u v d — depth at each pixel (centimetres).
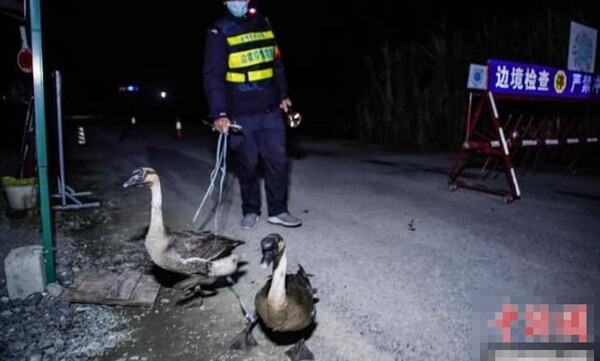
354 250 570
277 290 328
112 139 1898
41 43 428
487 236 619
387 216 716
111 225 675
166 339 382
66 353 363
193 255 407
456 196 844
